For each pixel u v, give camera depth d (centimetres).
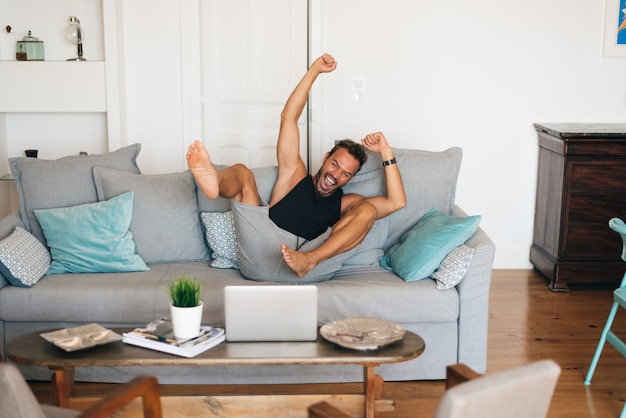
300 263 315
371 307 326
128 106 502
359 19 493
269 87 506
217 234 371
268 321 267
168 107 503
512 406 167
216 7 498
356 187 380
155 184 376
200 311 264
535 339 392
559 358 368
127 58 496
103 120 513
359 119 502
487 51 497
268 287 266
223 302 326
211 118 511
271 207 360
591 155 455
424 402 318
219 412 267
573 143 454
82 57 499
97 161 381
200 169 307
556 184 470
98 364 250
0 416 168
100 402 179
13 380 163
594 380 344
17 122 511
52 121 512
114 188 371
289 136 368
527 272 511
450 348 334
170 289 268
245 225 349
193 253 378
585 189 458
